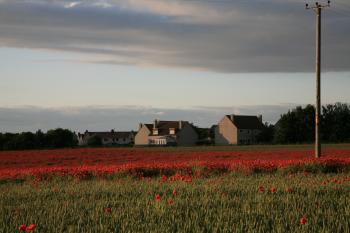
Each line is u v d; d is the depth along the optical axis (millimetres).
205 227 9094
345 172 24219
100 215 10430
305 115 123688
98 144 139500
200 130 167125
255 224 9266
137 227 9148
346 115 124125
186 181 17859
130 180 20844
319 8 34625
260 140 140000
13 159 46938
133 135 194000
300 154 46406
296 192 13828
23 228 8820
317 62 34594
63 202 12594
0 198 14414
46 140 108438
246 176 21953
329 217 9688
